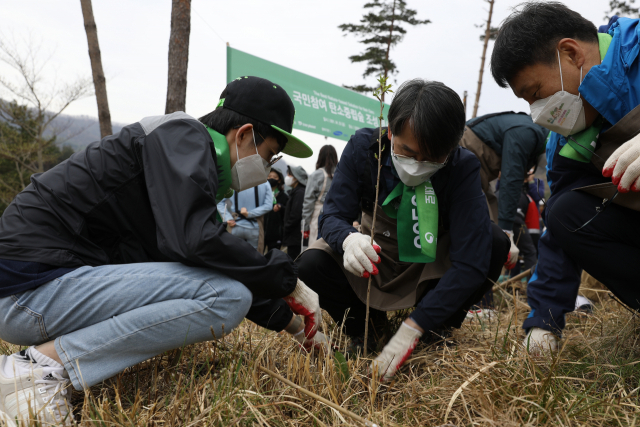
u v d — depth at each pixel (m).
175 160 1.50
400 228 1.99
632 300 1.89
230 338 2.18
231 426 1.36
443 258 2.11
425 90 1.67
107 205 1.54
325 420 1.51
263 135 1.72
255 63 6.31
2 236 1.44
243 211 5.37
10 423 1.29
